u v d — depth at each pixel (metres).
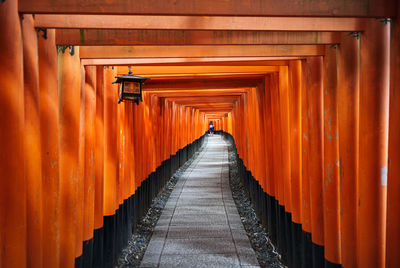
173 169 17.12
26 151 3.17
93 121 5.21
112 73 6.14
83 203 4.91
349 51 3.75
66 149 4.24
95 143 5.64
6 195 2.81
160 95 12.33
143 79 5.19
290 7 2.87
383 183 3.38
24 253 2.96
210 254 6.93
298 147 5.51
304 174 5.13
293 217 5.66
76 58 4.32
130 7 2.82
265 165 8.44
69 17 3.21
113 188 6.30
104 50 4.42
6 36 2.72
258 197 9.40
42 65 3.62
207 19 3.26
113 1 2.81
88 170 5.10
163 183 13.84
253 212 10.11
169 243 7.57
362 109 3.43
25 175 3.20
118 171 6.70
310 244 5.11
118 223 6.76
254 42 3.83
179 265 6.43
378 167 3.38
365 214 3.45
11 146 2.79
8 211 2.82
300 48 4.36
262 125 8.38
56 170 3.76
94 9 2.79
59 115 4.22
